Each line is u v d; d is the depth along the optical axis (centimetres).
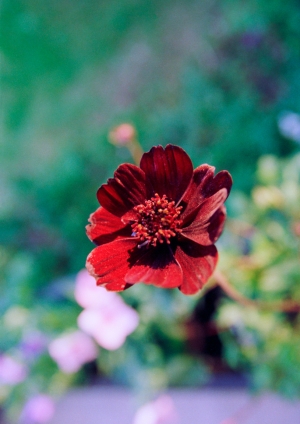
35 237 47
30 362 33
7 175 55
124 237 21
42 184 51
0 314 36
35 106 59
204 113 45
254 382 29
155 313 32
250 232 30
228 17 50
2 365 33
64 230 46
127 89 54
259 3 48
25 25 64
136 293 32
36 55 62
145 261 20
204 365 33
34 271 42
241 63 46
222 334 32
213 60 49
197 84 48
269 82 44
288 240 28
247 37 46
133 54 56
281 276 28
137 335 32
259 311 28
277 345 28
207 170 20
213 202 19
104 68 57
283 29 46
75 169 49
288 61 44
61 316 34
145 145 47
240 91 45
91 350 32
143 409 31
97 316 30
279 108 41
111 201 20
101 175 48
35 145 57
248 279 28
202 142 44
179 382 34
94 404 35
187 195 20
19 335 35
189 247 19
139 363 32
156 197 20
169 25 55
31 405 32
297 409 32
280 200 29
